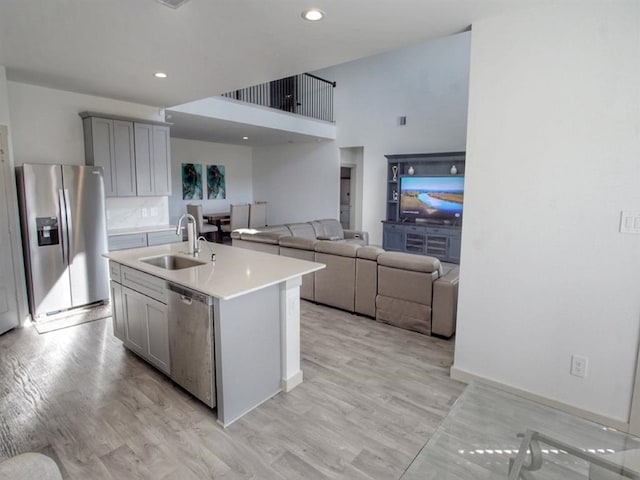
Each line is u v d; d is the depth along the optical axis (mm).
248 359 2344
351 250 4043
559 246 2262
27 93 4082
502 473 1614
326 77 8922
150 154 5023
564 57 2146
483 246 2535
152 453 2000
